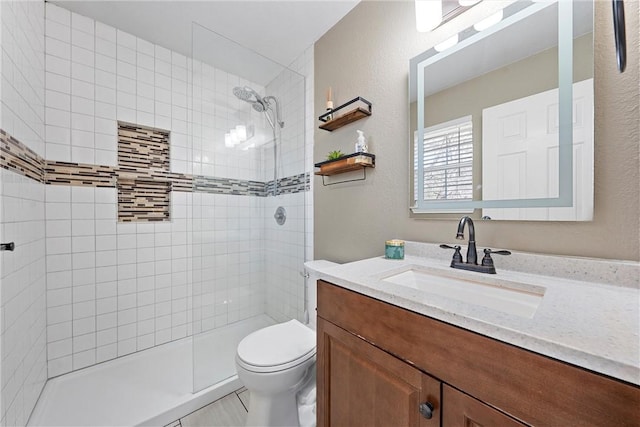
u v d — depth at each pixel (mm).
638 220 710
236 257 2078
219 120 2066
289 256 2043
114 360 1763
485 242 1011
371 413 747
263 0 1532
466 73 1070
